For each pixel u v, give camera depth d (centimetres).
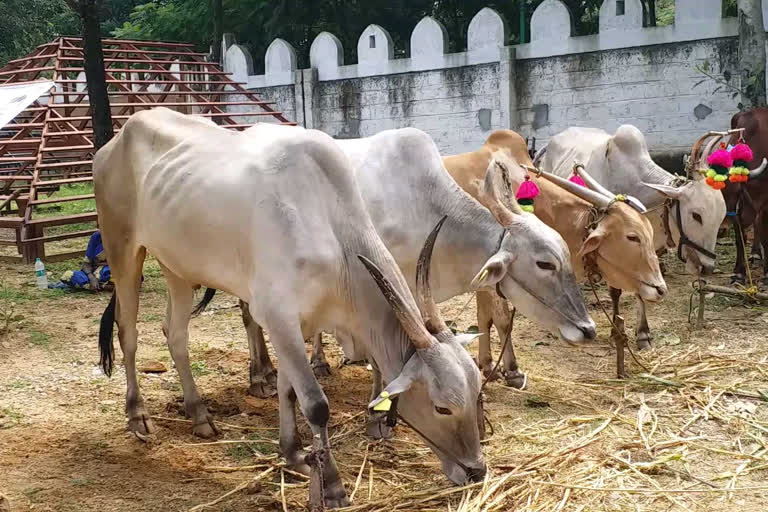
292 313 386
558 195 573
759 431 486
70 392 557
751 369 593
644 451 463
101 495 408
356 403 545
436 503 401
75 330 704
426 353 358
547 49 1277
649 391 562
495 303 557
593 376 596
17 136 1105
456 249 483
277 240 388
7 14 2355
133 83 1257
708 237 683
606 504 401
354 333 407
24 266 973
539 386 574
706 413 511
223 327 732
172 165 439
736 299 783
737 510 392
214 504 401
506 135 598
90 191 1565
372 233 399
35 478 425
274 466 440
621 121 1234
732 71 1135
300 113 1536
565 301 447
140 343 672
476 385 361
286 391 428
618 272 557
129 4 2512
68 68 1205
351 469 443
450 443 368
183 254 434
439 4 1869
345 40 1894
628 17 1205
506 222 458
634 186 727
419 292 369
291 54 1534
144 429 487
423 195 495
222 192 407
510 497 408
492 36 1319
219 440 483
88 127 1248
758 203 820
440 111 1388
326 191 401
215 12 1670
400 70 1415
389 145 509
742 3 1028
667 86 1189
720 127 1155
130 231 487
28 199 984
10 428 492
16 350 643
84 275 855
